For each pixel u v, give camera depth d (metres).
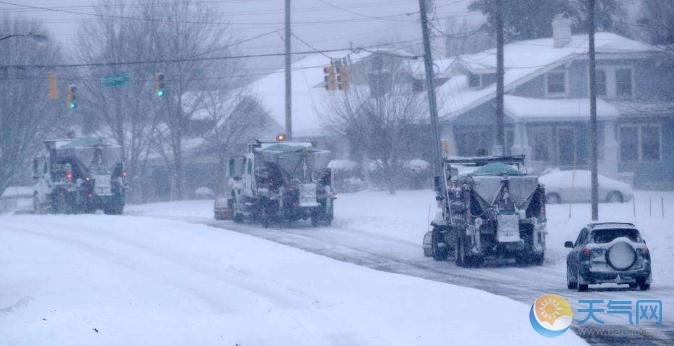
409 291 43.97
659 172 131.25
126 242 73.94
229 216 100.25
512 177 61.84
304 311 37.50
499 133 87.69
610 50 129.88
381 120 119.25
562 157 129.75
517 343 29.83
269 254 63.16
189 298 44.22
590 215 78.62
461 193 62.81
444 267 61.62
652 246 62.88
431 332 31.81
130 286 48.44
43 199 113.69
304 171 89.62
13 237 77.75
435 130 81.94
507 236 60.34
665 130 131.50
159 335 31.75
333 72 87.75
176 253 66.25
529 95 131.50
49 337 31.50
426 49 82.31
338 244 74.44
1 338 31.50
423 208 96.75
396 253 69.25
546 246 70.62
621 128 131.38
